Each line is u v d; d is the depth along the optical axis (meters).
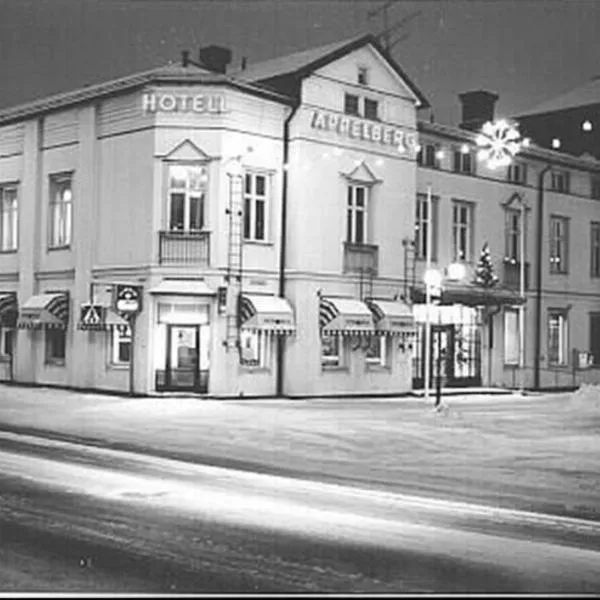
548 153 41.53
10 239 35.66
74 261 32.72
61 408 25.81
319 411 26.19
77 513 11.49
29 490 13.14
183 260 30.11
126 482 14.09
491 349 39.41
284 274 31.75
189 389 30.34
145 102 30.36
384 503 12.81
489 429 22.30
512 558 9.62
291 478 14.97
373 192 33.94
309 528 10.87
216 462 16.70
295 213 31.69
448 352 37.81
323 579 8.53
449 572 8.94
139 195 30.67
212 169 30.22
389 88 34.53
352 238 33.47
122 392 30.80
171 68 32.94
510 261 39.88
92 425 21.98
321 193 32.28
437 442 19.72
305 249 31.75
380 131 34.00
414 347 36.09
